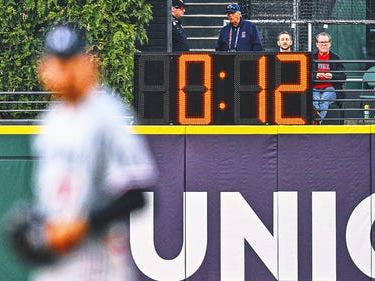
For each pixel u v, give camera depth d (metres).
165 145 27.52
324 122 29.31
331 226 28.11
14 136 27.80
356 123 29.73
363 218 28.09
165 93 27.09
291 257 28.09
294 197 28.00
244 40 30.27
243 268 28.08
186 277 28.08
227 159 27.77
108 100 14.68
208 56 26.97
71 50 14.57
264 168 27.89
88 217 14.54
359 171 28.00
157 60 26.95
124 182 14.51
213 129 27.45
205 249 28.08
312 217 28.08
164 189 27.89
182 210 27.94
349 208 28.08
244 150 27.73
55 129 14.54
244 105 27.20
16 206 27.72
